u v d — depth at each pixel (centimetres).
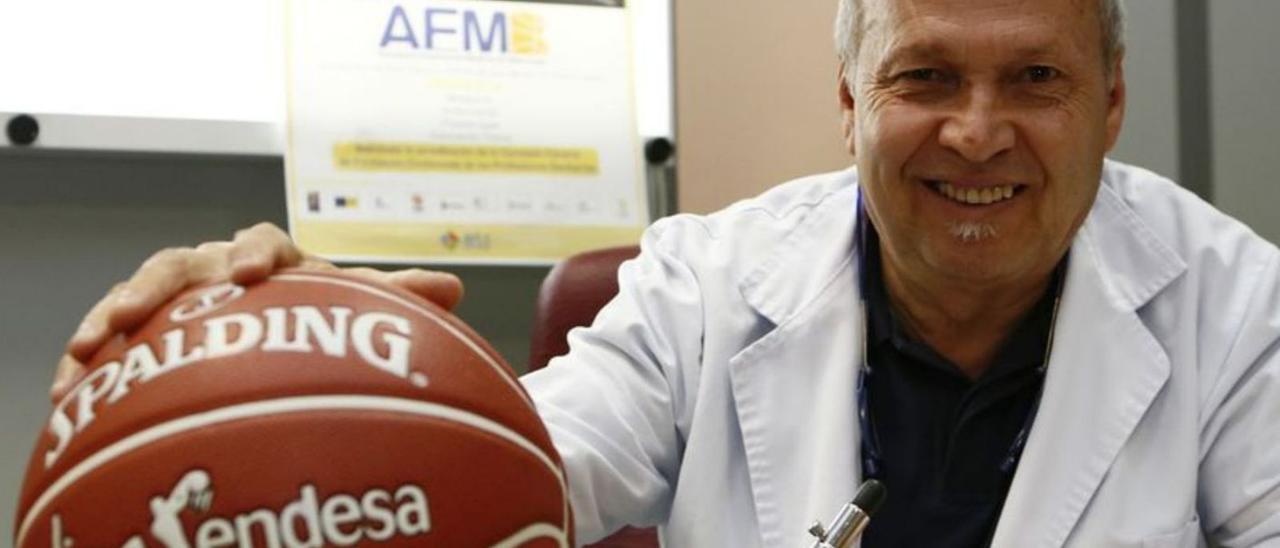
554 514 61
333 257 198
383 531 53
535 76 212
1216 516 109
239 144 199
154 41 197
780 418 112
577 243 210
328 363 56
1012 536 104
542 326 153
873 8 103
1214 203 204
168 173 200
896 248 106
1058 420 107
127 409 55
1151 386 108
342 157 202
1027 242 102
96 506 54
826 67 224
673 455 116
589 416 108
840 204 125
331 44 204
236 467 53
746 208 130
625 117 215
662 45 220
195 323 58
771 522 108
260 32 202
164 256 65
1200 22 204
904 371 113
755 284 120
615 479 106
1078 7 98
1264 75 205
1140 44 204
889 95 101
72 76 194
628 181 214
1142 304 112
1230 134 205
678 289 121
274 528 52
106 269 197
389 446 55
